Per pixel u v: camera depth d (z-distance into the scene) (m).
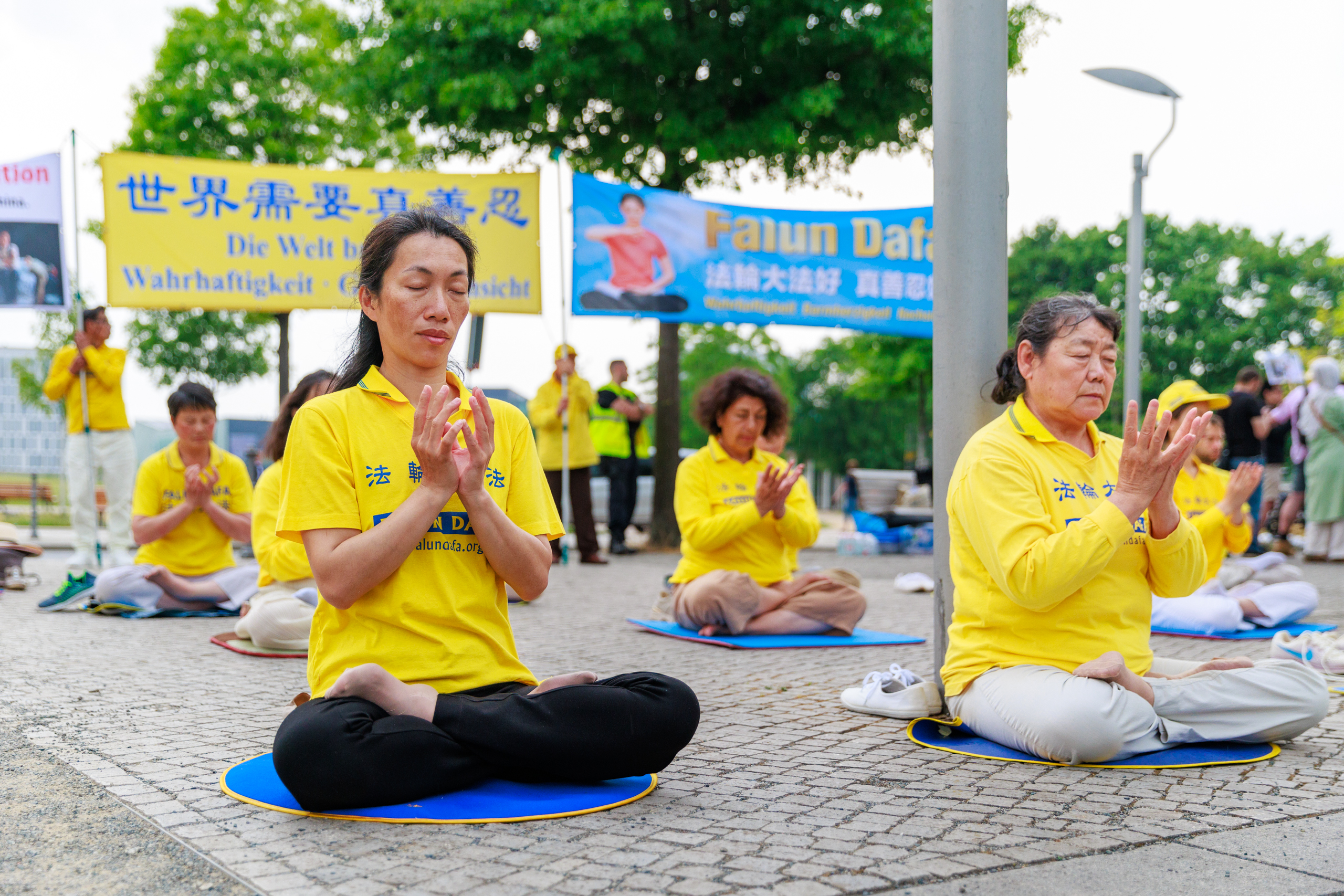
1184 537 3.41
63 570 9.77
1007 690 3.34
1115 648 3.40
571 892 2.08
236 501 7.05
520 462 2.97
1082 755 3.19
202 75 16.77
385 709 2.63
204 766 3.07
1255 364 33.31
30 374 23.75
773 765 3.20
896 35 11.91
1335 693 4.35
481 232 9.52
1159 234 34.34
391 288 2.77
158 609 6.71
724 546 6.29
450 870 2.19
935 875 2.21
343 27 12.64
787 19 11.93
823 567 11.09
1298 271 34.19
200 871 2.19
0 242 8.45
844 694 4.13
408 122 12.91
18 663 4.91
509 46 11.91
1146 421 3.12
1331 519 11.23
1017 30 12.69
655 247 10.12
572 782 2.79
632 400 12.45
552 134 12.91
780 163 13.53
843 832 2.51
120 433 9.49
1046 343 3.41
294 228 9.21
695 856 2.30
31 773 2.99
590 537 11.11
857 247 10.54
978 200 3.92
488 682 2.82
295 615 5.20
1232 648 5.66
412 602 2.73
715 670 4.99
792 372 46.28
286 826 2.48
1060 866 2.29
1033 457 3.40
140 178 8.92
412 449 2.64
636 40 11.87
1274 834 2.53
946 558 3.98
